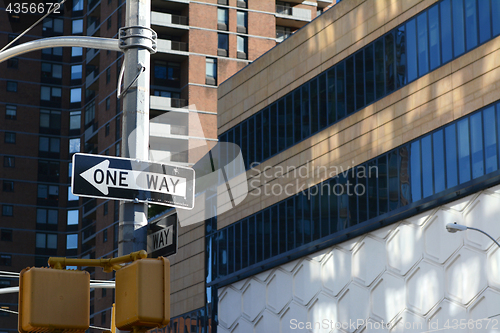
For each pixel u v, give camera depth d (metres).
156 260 4.62
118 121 78.38
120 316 4.64
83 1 94.06
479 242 27.70
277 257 38.84
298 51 39.06
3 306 86.00
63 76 93.62
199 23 75.56
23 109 91.88
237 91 44.19
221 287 44.38
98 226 80.19
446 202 29.33
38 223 89.38
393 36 32.88
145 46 7.28
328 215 35.59
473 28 28.77
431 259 29.77
